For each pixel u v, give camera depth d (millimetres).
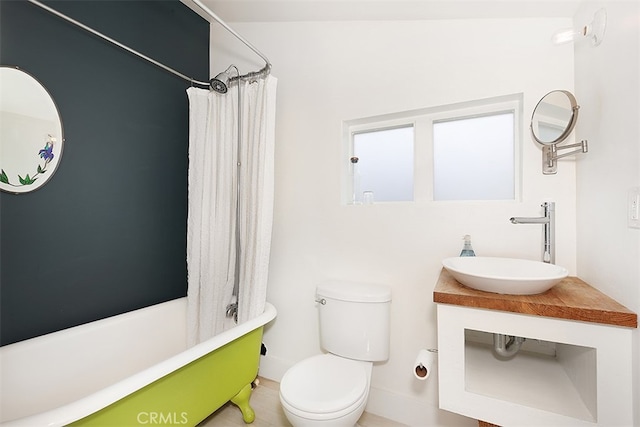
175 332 1880
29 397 1291
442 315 1136
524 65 1472
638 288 901
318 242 1941
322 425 1174
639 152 914
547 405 1037
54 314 1496
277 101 2062
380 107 1777
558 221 1399
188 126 2197
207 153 1944
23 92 1389
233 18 2100
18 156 1376
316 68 1949
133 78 1842
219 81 1863
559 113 1342
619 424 914
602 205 1140
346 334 1608
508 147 1645
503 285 1062
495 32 1531
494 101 1576
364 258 1807
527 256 1449
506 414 1057
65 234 1537
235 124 1902
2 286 1341
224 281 1917
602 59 1141
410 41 1709
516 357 1160
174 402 1256
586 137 1270
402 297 1704
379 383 1754
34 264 1433
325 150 1925
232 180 1934
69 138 1547
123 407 1068
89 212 1633
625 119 991
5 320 1346
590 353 981
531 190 1450
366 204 1830
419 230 1667
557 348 1146
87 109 1620
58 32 1503
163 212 2029
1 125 1337
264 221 1731
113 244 1743
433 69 1651
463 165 1743
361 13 1756
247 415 1662
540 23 1453
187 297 1975
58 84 1504
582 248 1306
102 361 1529
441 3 1516
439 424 1598
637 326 886
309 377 1429
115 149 1751
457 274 1164
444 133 1789
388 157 1943
